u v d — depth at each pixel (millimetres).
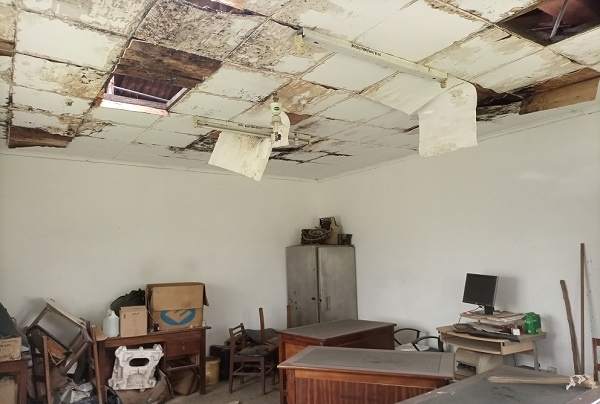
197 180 5488
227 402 4363
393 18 2051
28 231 4398
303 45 2152
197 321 4711
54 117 3383
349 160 5293
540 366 3848
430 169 4922
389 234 5391
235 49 2332
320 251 5586
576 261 3648
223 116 3436
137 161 5020
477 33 2227
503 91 3100
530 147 3992
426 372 2498
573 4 2035
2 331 3607
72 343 4328
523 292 4000
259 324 5750
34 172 4484
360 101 3176
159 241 5141
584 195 3611
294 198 6285
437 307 4773
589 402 1926
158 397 4281
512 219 4113
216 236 5555
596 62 2643
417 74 2621
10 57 2354
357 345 4289
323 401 2654
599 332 3494
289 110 3348
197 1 1889
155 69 2557
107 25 2049
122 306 4504
